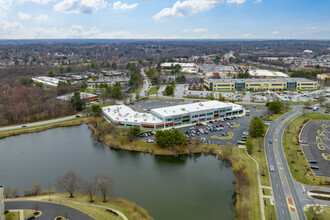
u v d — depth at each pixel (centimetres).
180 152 19138
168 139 19338
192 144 19950
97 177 14650
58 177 15938
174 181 15688
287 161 17212
